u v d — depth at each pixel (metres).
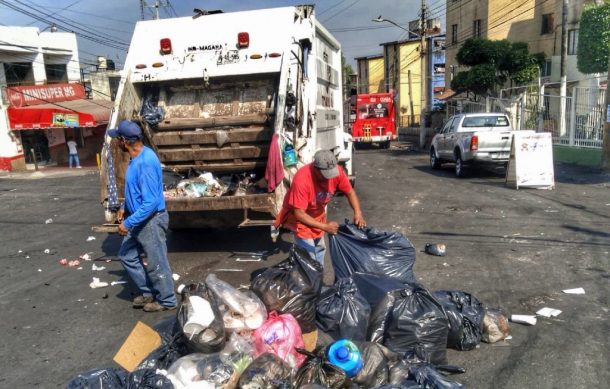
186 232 8.37
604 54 19.41
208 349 3.22
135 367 3.27
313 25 7.34
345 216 9.26
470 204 10.04
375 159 22.31
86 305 5.43
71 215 11.27
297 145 6.66
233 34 7.15
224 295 3.57
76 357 4.21
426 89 38.62
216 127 7.26
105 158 6.46
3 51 24.48
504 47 23.27
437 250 6.64
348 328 3.81
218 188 6.85
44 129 26.62
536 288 5.34
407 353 3.58
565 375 3.61
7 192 16.38
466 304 4.18
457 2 35.09
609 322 4.45
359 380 3.17
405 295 3.89
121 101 6.96
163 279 4.98
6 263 7.38
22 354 4.31
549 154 11.77
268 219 6.54
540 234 7.52
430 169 17.12
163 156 7.49
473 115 15.26
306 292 3.77
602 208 9.22
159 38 7.30
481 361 3.84
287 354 3.39
